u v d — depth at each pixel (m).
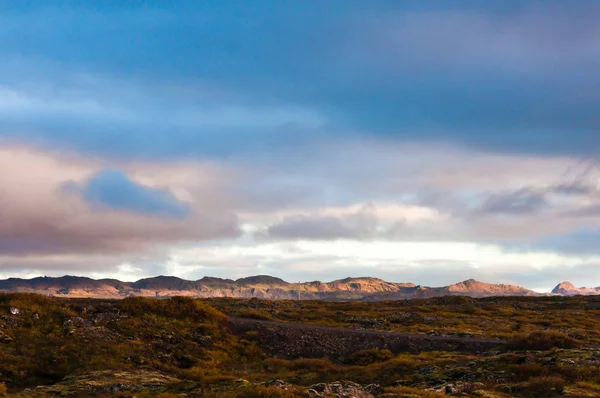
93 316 60.09
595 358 40.94
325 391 33.12
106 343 54.28
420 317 90.38
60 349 51.03
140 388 41.41
